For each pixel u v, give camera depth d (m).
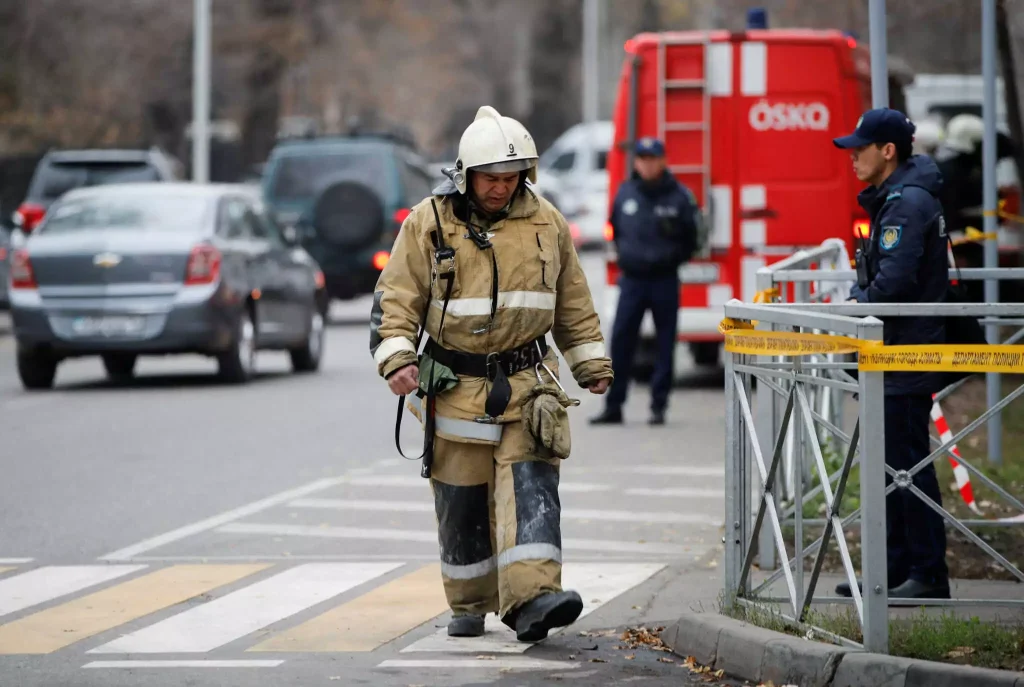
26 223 65.12
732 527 18.61
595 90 154.25
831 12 77.56
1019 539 23.44
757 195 43.88
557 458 18.11
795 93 43.72
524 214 17.98
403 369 17.67
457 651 18.03
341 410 41.38
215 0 118.44
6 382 48.44
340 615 19.83
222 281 44.69
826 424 17.38
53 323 44.16
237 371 46.47
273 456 33.72
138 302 44.00
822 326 16.56
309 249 66.50
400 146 71.56
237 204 47.66
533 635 17.88
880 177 20.02
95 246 44.12
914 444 19.73
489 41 194.25
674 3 173.12
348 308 81.50
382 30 154.88
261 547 24.48
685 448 34.62
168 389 46.16
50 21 103.94
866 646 16.22
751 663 16.83
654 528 25.86
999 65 43.16
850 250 43.75
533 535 17.73
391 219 66.62
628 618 19.61
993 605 19.05
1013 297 47.59
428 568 22.75
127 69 110.06
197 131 85.06
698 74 43.91
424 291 18.03
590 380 18.64
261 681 16.75
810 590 17.52
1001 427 32.56
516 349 18.11
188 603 20.58
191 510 27.58
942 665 15.58
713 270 44.22
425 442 18.08
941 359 16.09
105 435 36.66
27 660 17.70
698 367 53.66
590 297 18.78
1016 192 46.00
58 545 24.62
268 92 122.00
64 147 103.44
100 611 20.12
